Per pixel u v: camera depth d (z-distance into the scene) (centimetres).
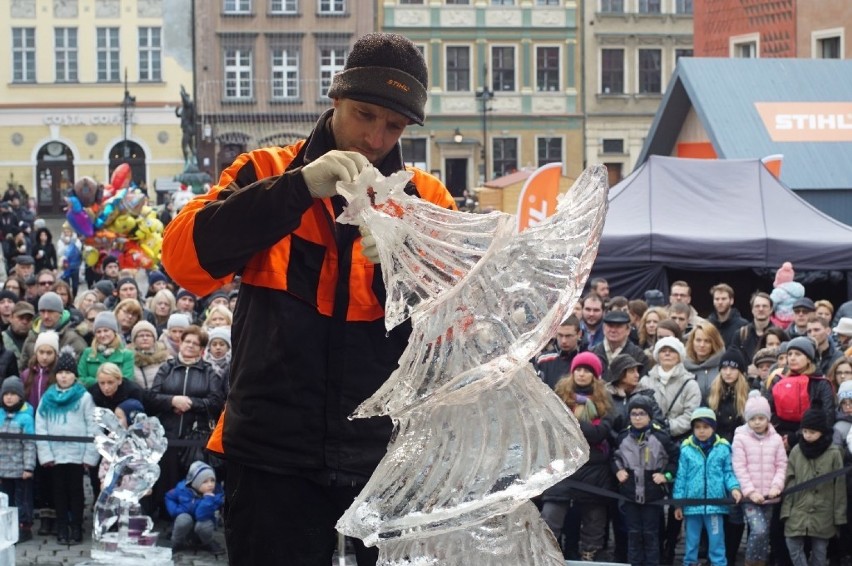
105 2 5719
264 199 236
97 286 1478
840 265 1530
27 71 5753
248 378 255
